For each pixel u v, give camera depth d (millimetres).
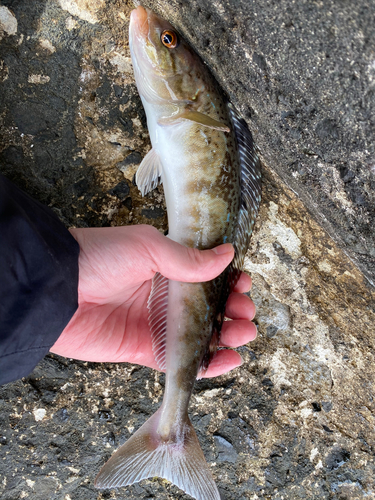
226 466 392
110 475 321
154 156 376
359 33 212
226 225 364
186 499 385
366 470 398
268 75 279
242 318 386
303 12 222
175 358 344
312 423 403
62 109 383
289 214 411
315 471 397
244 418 399
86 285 338
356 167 283
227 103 364
